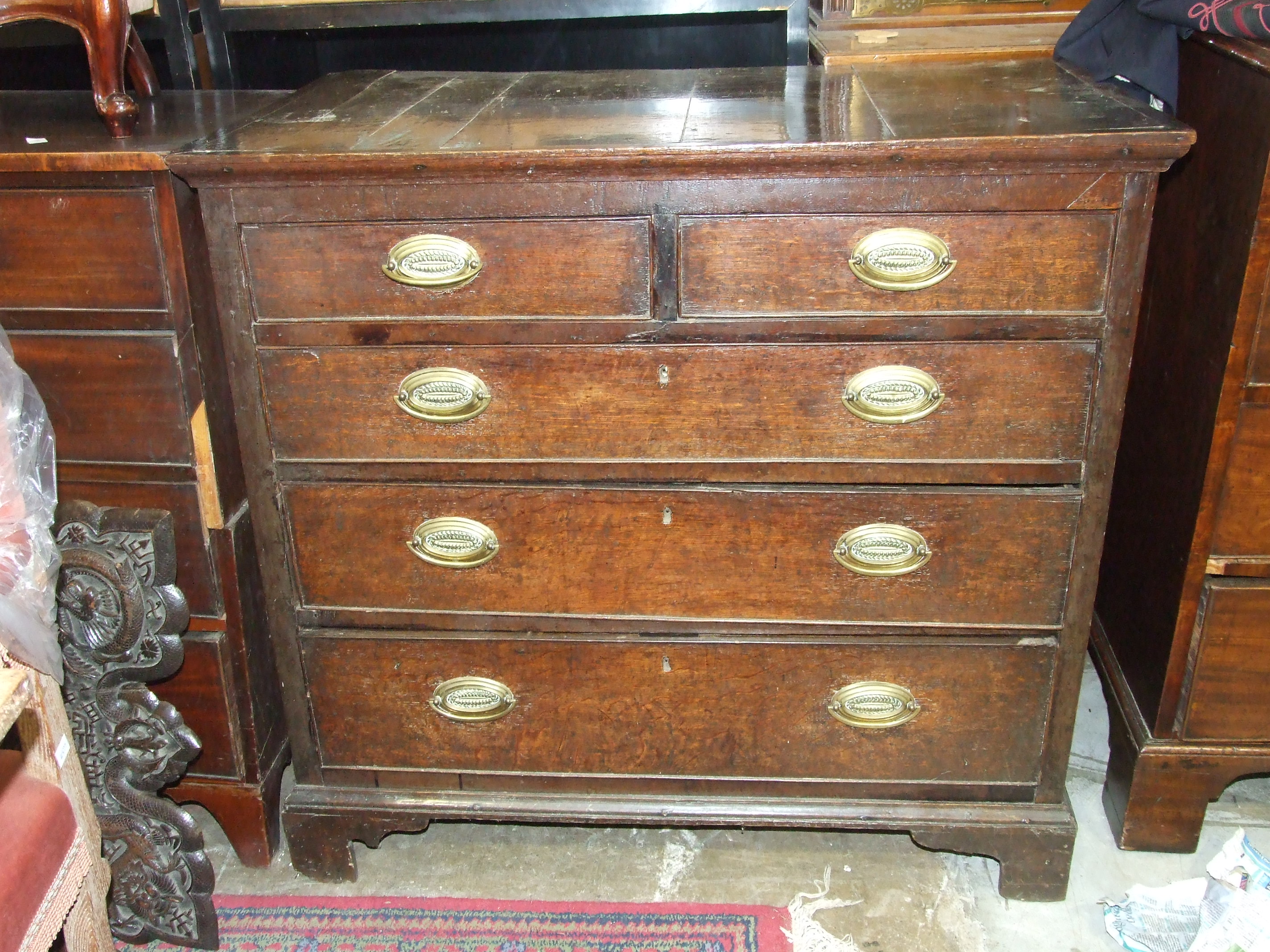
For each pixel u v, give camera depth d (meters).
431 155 1.24
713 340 1.33
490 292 1.32
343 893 1.67
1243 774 1.62
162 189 1.34
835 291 1.30
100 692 1.50
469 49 2.04
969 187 1.24
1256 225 1.30
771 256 1.29
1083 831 1.75
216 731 1.63
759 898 1.65
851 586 1.45
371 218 1.30
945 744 1.54
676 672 1.51
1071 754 1.86
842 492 1.40
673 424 1.38
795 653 1.49
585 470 1.41
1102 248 1.27
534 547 1.46
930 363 1.33
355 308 1.35
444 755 1.60
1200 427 1.46
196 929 1.58
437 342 1.35
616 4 1.85
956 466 1.38
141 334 1.42
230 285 1.34
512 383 1.37
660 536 1.44
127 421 1.46
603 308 1.32
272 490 1.45
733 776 1.58
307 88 1.67
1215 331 1.41
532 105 1.50
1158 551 1.61
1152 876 1.67
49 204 1.36
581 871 1.71
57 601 1.44
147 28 1.89
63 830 1.15
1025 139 1.19
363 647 1.53
